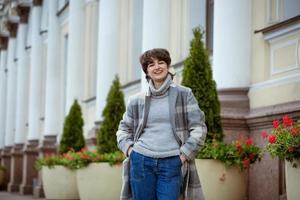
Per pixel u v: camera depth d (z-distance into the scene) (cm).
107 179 1000
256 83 881
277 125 612
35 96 2338
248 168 775
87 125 1734
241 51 902
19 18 2733
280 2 879
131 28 1498
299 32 802
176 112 479
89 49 1786
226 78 900
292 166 561
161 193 475
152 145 477
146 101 484
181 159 476
